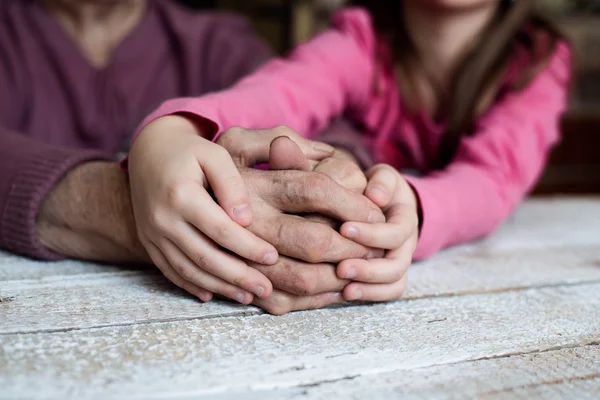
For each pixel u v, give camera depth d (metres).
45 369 0.38
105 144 0.94
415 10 0.79
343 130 0.76
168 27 1.01
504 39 0.78
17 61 0.90
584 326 0.47
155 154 0.48
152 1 1.02
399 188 0.54
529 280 0.56
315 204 0.47
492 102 0.79
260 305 0.47
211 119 0.53
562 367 0.41
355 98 0.82
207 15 1.09
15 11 0.92
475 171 0.69
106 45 0.98
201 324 0.44
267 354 0.41
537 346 0.44
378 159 0.82
